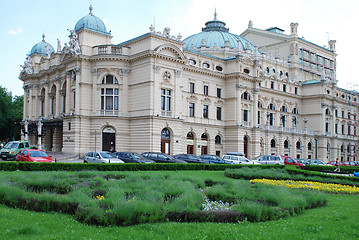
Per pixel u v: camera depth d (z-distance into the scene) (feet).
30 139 276.62
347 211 68.64
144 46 209.97
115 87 212.84
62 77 238.27
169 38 216.33
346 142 364.79
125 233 48.57
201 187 90.63
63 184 75.66
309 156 326.85
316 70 359.66
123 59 212.84
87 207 54.49
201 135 244.01
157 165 137.18
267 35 354.95
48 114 255.50
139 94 209.26
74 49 214.69
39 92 271.49
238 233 50.62
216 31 307.58
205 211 57.52
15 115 330.34
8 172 103.50
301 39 342.85
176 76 216.33
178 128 215.51
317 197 73.51
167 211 56.39
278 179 120.98
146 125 202.28
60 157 193.16
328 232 53.31
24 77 278.46
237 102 252.21
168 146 212.84
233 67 255.29
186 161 174.50
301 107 337.52
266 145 286.05
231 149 252.83
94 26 222.89
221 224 55.52
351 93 381.60
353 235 52.49
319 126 327.67
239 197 69.97
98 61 212.84
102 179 84.58
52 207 59.77
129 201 56.59
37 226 49.98
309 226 55.77
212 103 250.98
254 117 263.70
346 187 106.11
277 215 60.95
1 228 48.57
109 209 54.70
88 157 151.12
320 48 368.07
